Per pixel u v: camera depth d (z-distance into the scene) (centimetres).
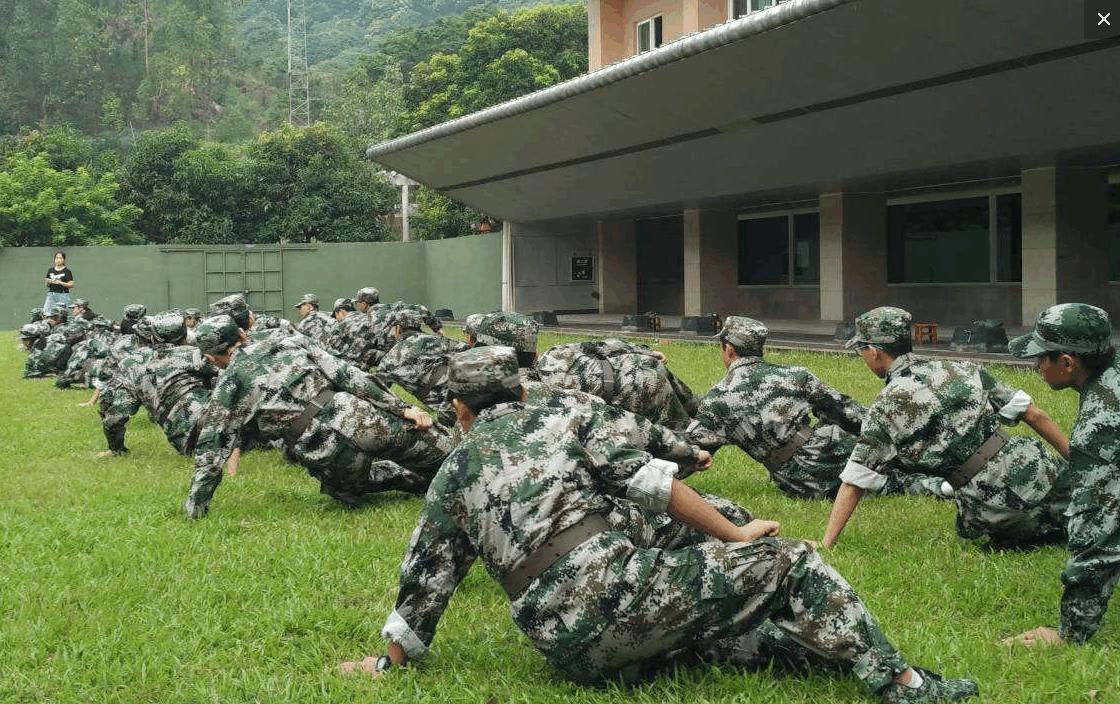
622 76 1850
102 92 7706
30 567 581
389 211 5022
